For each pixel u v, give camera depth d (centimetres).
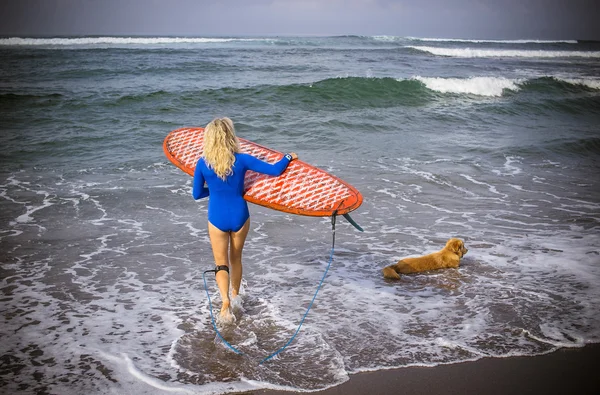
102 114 1577
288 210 497
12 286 528
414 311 488
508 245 668
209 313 480
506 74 2973
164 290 529
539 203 857
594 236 702
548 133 1502
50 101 1703
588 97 2067
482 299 515
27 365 389
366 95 1939
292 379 377
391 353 414
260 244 668
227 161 444
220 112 1638
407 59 3825
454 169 1062
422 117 1652
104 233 695
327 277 567
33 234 682
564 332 449
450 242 599
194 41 5772
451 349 420
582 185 979
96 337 433
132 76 2447
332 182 528
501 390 367
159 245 657
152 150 1181
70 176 973
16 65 2797
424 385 371
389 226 740
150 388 362
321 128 1427
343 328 454
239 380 374
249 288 535
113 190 892
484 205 841
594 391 366
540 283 554
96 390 359
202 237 691
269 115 1580
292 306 496
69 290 523
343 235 705
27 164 1049
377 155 1164
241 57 3509
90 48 4075
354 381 375
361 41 6800
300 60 3428
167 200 847
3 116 1507
